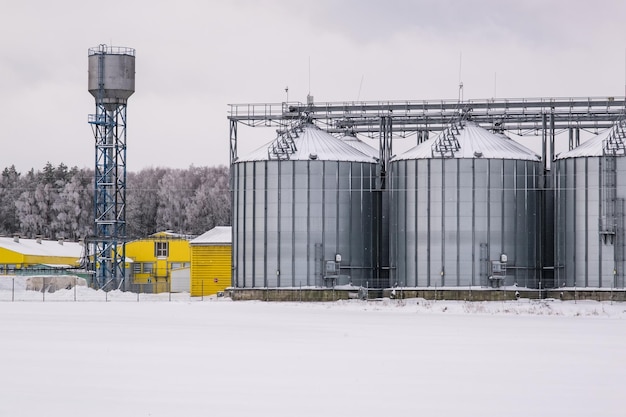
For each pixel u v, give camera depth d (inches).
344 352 2353.6
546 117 5634.8
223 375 1926.7
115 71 6476.4
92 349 2391.7
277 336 2819.9
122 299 5718.5
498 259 5354.3
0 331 2930.6
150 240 7790.4
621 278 5241.1
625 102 5511.8
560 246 5403.5
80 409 1562.5
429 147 5506.9
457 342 2664.9
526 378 1909.4
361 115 5812.0
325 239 5565.9
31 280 6161.4
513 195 5398.6
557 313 4485.7
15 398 1660.9
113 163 6555.1
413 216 5452.8
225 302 5393.7
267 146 5753.0
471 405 1610.5
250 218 5649.6
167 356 2244.1
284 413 1536.7
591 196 5300.2
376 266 5689.0
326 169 5590.6
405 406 1598.2
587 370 2038.6
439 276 5378.9
